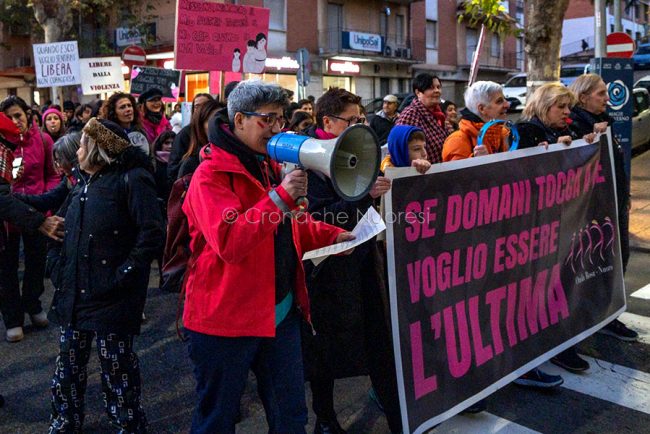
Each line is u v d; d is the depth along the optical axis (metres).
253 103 2.16
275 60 23.06
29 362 4.28
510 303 3.38
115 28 25.66
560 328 3.72
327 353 2.79
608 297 4.16
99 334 2.92
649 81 16.33
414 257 2.86
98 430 3.33
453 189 3.02
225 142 2.20
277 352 2.38
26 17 23.66
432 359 2.93
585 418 3.34
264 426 3.37
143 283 2.98
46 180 5.45
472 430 3.21
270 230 2.06
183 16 6.03
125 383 2.99
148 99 6.55
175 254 2.83
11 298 4.61
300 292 2.41
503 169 3.30
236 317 2.21
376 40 26.89
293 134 2.09
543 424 3.28
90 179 2.98
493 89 3.66
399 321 2.79
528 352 3.47
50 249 3.24
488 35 34.22
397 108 8.75
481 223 3.19
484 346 3.20
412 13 29.25
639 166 12.52
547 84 3.96
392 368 2.85
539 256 3.58
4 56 30.53
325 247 2.40
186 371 4.10
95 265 2.87
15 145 3.48
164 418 3.47
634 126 13.31
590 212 3.99
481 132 3.46
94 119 2.90
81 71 10.54
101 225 2.87
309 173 2.75
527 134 3.84
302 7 24.36
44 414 3.54
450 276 3.04
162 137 5.45
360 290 2.82
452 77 32.00
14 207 3.14
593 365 4.00
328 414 3.01
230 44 6.28
